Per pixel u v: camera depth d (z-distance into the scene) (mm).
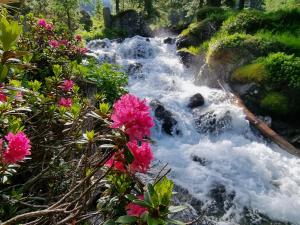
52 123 2760
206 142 6555
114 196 1700
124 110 1463
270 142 6406
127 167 1600
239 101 7445
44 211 1446
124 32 18438
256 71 7566
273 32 9719
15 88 1987
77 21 15469
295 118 6762
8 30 1450
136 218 1329
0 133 2082
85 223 1834
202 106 7547
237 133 6715
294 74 7051
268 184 5227
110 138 1561
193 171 5398
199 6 19797
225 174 5391
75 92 3273
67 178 2404
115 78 5516
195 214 4348
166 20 25266
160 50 12203
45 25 5059
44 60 4617
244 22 10227
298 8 10461
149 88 8938
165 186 1303
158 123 6797
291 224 4375
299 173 5535
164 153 5934
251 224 4324
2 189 2188
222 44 8648
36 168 2549
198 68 9906
